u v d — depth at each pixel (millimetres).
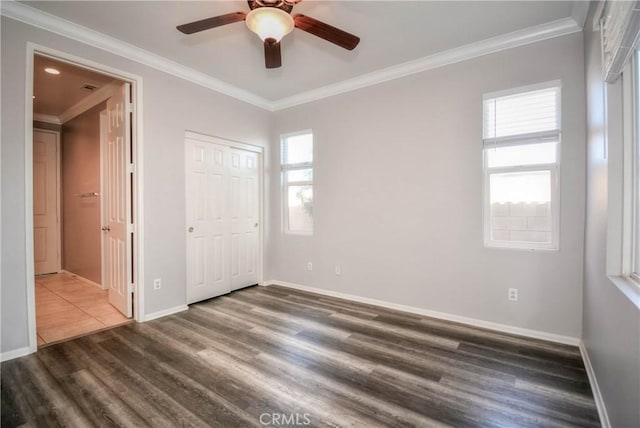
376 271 3572
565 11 2363
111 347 2525
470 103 2963
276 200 4508
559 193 2576
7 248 2293
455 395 1897
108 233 3881
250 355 2400
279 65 2424
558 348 2480
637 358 1202
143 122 3062
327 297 3885
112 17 2461
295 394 1912
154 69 3143
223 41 2836
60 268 5250
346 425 1646
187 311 3389
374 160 3553
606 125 1703
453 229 3072
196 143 3631
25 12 2314
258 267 4492
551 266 2617
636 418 1202
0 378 2066
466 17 2453
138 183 3047
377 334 2783
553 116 2611
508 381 2039
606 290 1692
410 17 2457
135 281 3098
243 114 4102
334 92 3836
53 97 4160
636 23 1189
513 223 2822
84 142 4586
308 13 2404
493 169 2895
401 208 3377
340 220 3846
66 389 1951
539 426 1633
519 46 2717
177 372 2154
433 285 3195
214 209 3861
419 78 3232
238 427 1631
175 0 2260
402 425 1646
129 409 1769
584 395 1888
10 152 2289
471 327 2924
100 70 2764
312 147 4109
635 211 1569
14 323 2330
